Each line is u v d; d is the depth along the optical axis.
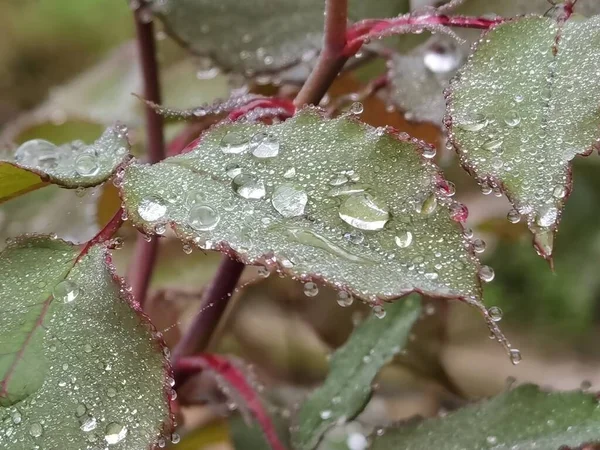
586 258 0.47
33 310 0.17
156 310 0.27
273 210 0.17
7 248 0.18
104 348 0.17
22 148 0.21
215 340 0.30
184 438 0.26
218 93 0.30
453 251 0.16
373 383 0.22
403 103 0.22
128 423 0.16
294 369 0.35
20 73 0.52
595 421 0.20
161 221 0.17
